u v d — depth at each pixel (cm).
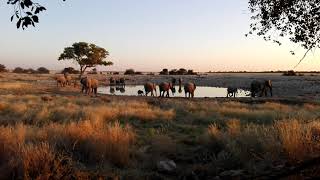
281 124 1191
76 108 2284
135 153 1021
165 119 1933
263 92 4722
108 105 2769
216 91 6178
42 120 1766
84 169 828
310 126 1099
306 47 605
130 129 1418
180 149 1109
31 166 770
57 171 755
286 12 606
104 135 1041
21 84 5909
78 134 1052
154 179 843
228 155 953
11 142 956
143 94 5225
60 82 6300
